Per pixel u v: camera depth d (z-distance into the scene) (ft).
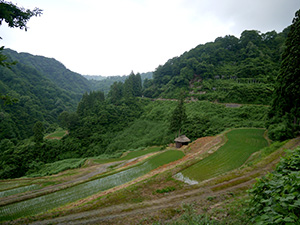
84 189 66.64
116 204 37.73
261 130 103.14
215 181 41.34
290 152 16.25
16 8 20.77
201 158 67.46
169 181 49.75
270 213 9.31
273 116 85.30
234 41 321.11
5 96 21.16
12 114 259.80
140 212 32.09
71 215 34.42
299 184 9.38
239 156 64.95
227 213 21.66
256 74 221.05
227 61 291.79
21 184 90.43
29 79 411.75
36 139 171.53
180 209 30.48
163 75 333.62
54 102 391.86
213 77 254.47
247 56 279.08
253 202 12.44
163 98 266.77
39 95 380.58
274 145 60.85
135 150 151.53
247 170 43.88
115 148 170.50
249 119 137.08
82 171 104.47
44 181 89.25
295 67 68.13
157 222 27.32
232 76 239.71
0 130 215.31
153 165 83.41
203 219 21.85
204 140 102.17
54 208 48.44
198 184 42.01
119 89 291.79
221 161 62.54
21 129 248.52
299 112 67.46
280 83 78.23
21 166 146.30
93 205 37.60
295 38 70.44
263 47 289.74
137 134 191.83
